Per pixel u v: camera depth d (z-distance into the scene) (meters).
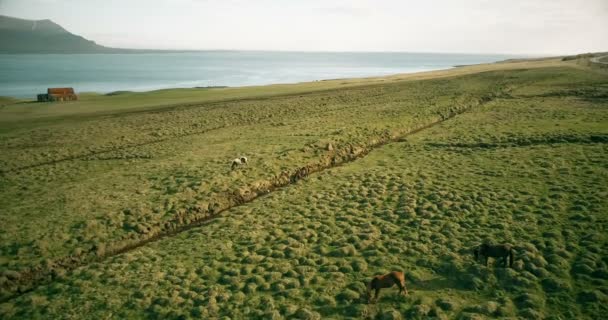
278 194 25.92
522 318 12.31
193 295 14.84
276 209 23.22
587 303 12.82
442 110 51.75
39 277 17.30
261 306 13.95
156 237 21.19
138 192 26.19
